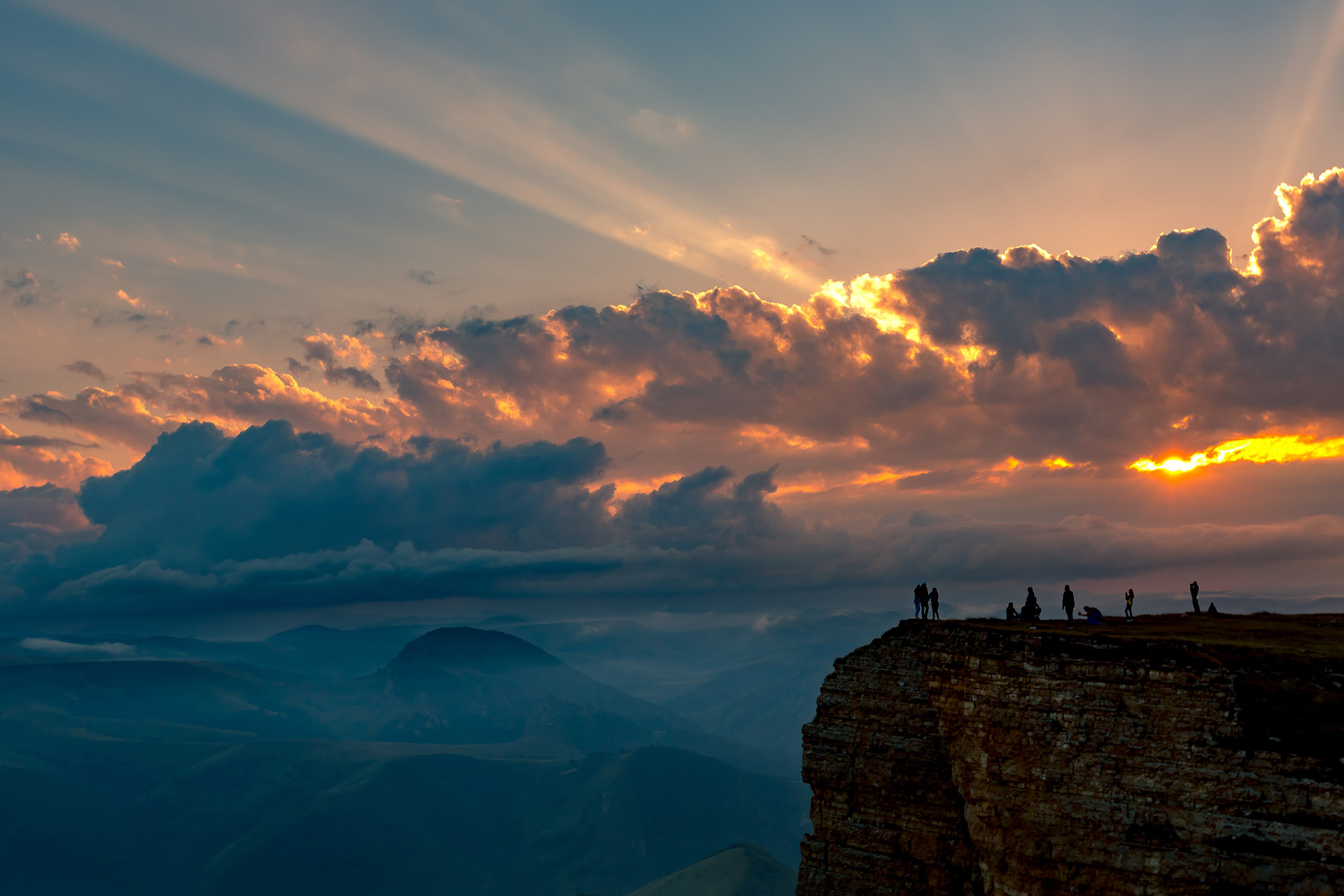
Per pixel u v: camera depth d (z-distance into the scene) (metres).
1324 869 35.91
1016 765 42.66
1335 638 45.72
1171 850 38.59
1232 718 38.56
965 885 48.00
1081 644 42.91
